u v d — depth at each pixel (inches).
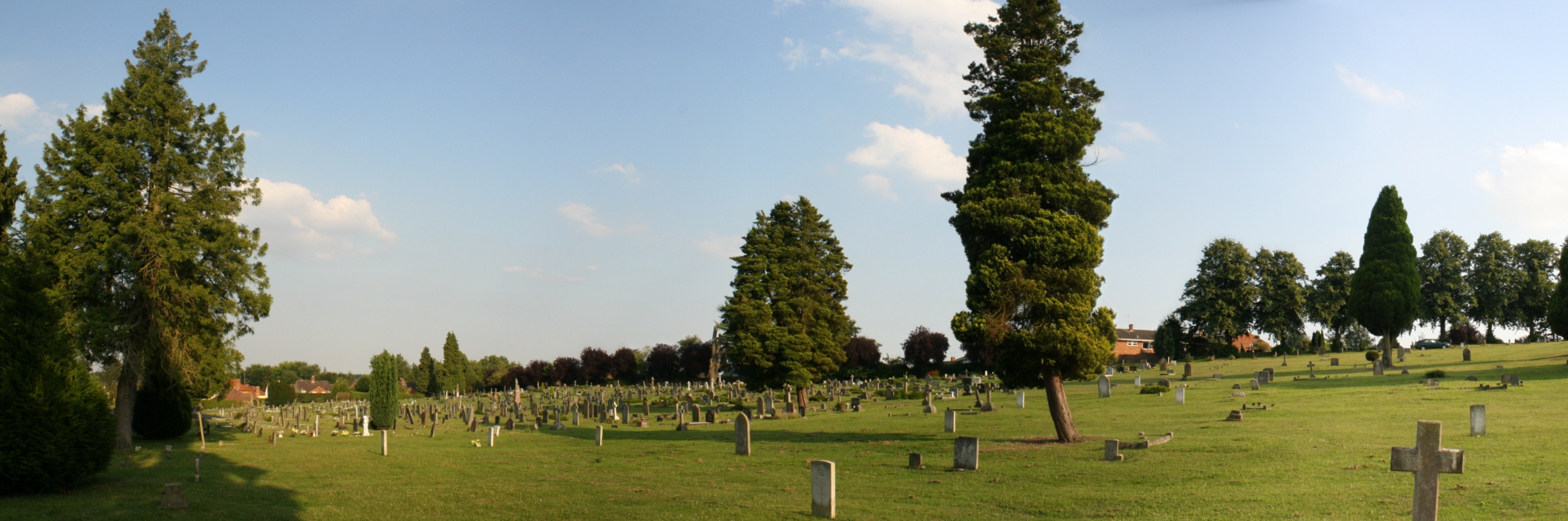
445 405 3432.6
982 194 1210.0
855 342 4456.2
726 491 841.5
